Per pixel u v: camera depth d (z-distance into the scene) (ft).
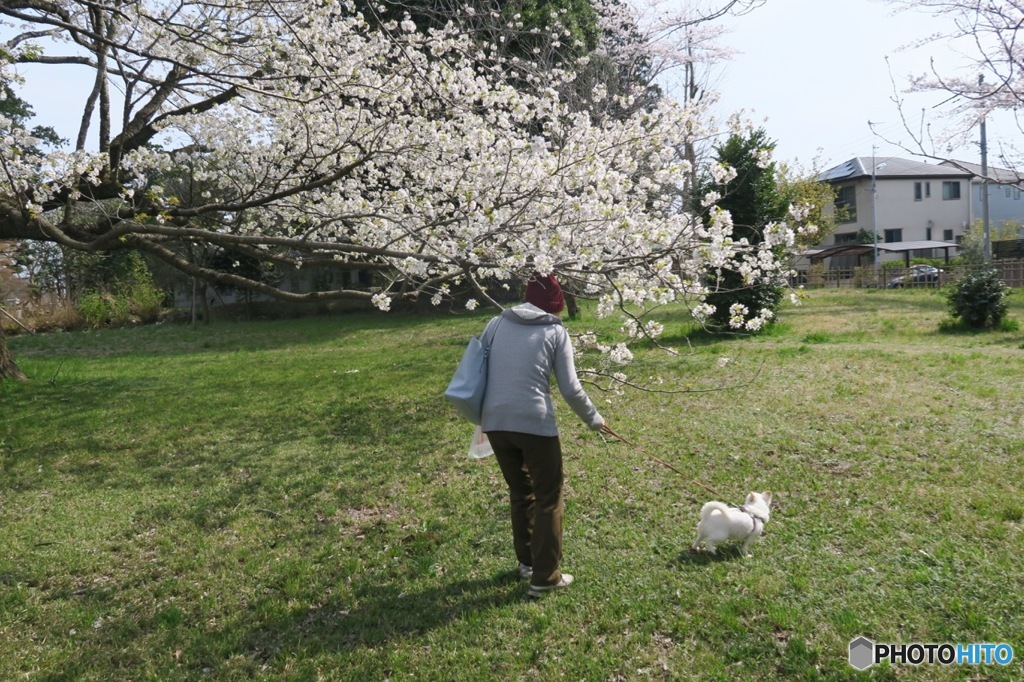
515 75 31.09
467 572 12.84
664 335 42.01
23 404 29.43
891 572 11.59
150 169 26.11
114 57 20.12
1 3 19.89
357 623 11.33
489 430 11.23
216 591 12.75
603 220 16.38
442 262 15.78
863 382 25.50
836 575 11.59
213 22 21.66
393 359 40.78
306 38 21.33
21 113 43.78
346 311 87.71
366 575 13.03
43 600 12.69
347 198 24.88
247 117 24.45
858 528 13.37
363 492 17.46
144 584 13.23
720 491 15.81
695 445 19.15
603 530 14.10
